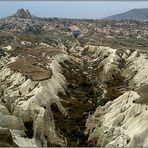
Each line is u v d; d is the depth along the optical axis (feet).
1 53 376.07
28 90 230.27
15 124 185.16
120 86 290.56
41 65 292.40
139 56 358.43
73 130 196.24
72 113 224.12
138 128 162.30
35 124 185.78
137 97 189.78
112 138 170.19
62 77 283.38
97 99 248.93
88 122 202.39
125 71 331.57
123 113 181.68
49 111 204.33
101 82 302.04
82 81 296.92
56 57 342.44
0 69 303.68
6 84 254.06
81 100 249.96
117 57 364.79
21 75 255.50
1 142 141.28
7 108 217.77
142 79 291.38
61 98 242.17
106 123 184.75
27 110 204.95
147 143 153.99
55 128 195.21
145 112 169.58
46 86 237.25
